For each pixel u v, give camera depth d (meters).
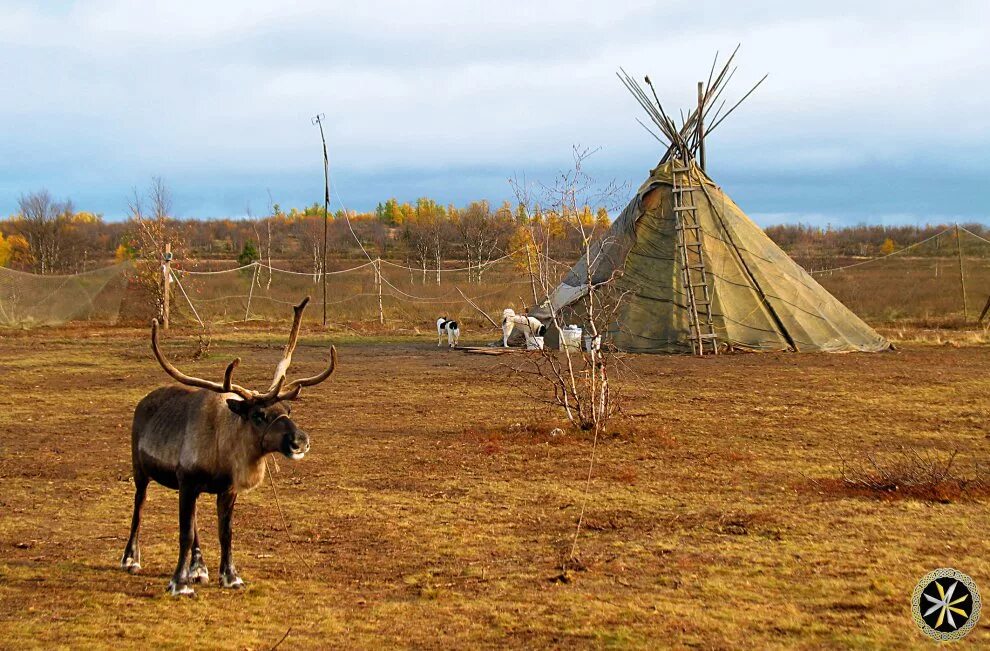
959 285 46.50
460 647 6.27
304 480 11.69
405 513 10.07
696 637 6.35
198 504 10.48
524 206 15.52
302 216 113.25
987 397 18.50
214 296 45.12
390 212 116.44
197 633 6.52
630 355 26.00
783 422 15.80
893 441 14.09
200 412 7.44
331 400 18.67
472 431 14.91
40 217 72.19
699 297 28.06
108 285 43.09
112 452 13.55
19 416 16.70
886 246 90.81
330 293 47.22
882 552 8.30
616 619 6.73
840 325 28.70
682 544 8.73
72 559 8.34
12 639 6.34
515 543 8.91
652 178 29.97
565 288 29.70
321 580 7.81
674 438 14.32
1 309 37.88
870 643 6.17
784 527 9.26
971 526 9.19
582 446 13.71
